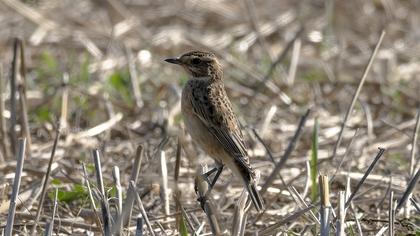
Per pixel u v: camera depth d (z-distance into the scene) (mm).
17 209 12922
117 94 19156
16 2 21703
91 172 14344
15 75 15516
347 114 14055
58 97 18344
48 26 21781
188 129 13375
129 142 16531
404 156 16109
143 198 13508
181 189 13867
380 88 20219
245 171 12484
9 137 16422
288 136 17156
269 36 22984
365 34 24000
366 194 13805
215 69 13508
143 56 20562
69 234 12117
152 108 18375
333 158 14094
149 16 23953
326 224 10320
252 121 18234
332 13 24359
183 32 22203
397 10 25719
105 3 24297
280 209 13172
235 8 24672
